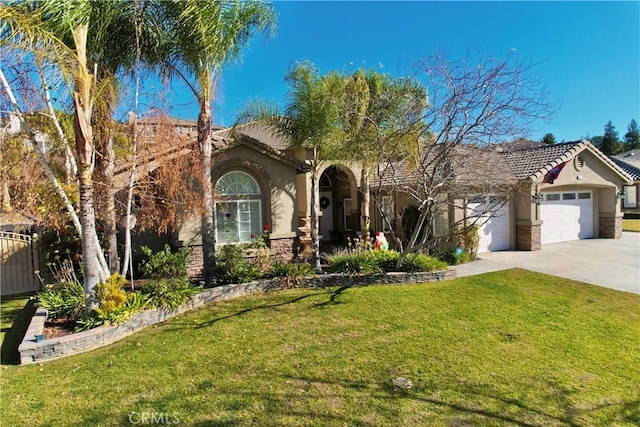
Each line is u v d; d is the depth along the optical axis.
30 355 6.75
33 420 4.92
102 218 10.56
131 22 9.96
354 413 5.00
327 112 13.48
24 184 10.34
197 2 9.88
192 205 11.70
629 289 11.27
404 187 12.95
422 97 11.96
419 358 6.68
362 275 12.08
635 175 35.06
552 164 18.11
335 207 23.70
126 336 7.98
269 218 15.42
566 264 14.84
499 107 9.77
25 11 7.28
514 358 6.67
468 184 12.83
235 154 14.84
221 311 9.59
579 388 5.67
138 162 10.45
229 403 5.26
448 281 12.41
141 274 13.07
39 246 12.39
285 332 8.05
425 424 4.76
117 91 10.40
